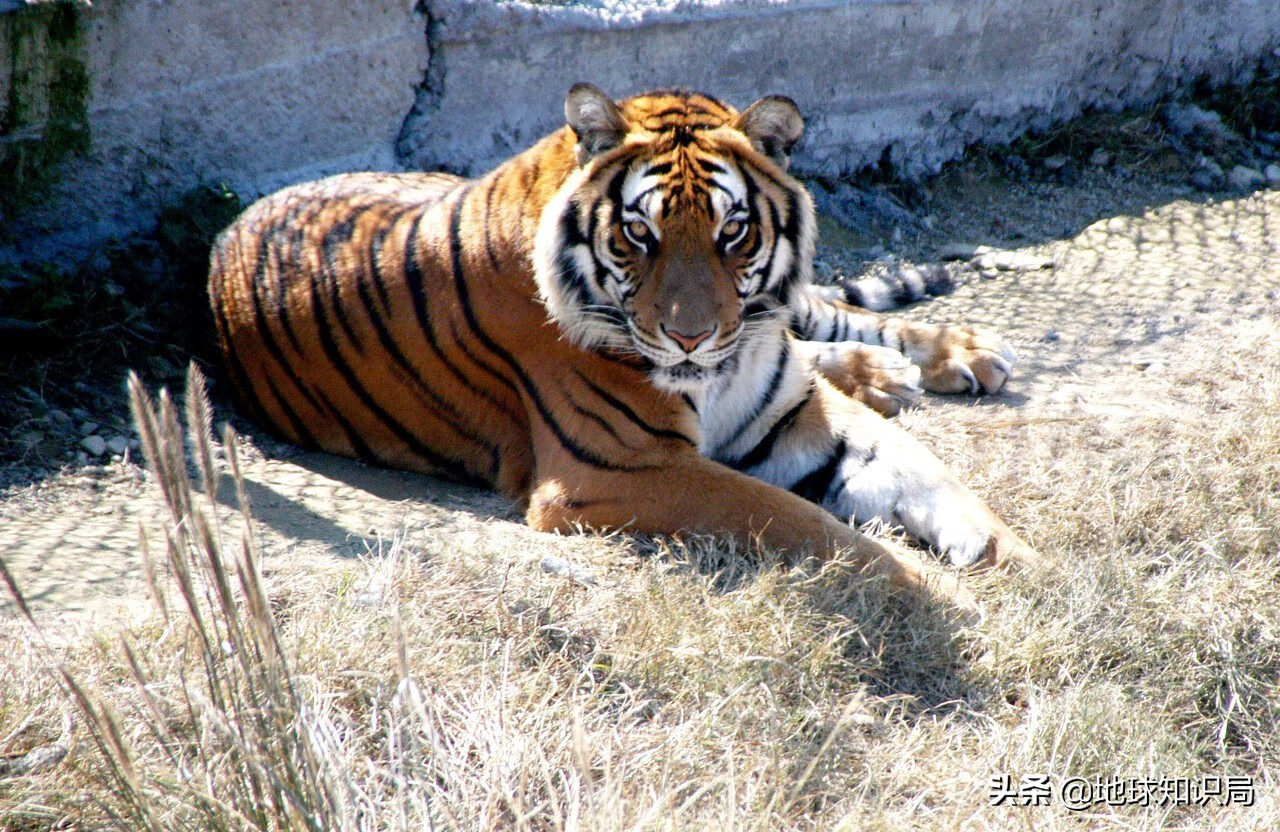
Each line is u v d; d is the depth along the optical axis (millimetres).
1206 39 15414
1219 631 6750
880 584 6941
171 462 4328
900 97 14047
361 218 8859
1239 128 15500
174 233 10062
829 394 8633
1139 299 11773
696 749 5629
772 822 5211
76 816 4898
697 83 12891
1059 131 15047
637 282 7469
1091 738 5957
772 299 8047
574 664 6328
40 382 8875
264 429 9383
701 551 7332
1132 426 9141
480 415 8516
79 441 8492
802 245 8055
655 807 4777
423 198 8953
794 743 5840
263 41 10586
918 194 14242
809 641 6418
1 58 9039
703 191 7391
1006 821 5488
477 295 8102
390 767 4988
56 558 7051
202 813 4695
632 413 7840
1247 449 8539
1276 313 11055
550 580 6961
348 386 8781
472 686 5980
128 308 9523
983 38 14195
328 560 7172
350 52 11164
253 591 4512
